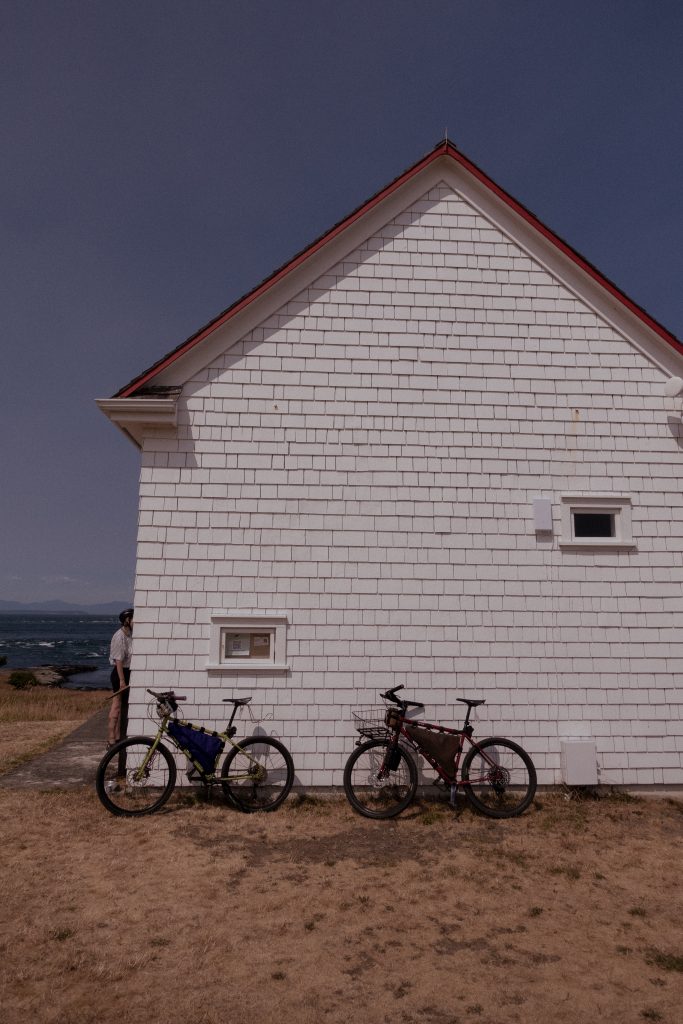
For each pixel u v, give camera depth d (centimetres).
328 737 743
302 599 763
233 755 705
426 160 835
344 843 608
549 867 559
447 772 703
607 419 821
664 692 775
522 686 764
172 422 768
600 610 784
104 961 401
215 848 588
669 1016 359
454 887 517
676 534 806
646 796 753
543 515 791
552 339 830
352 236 832
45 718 1666
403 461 795
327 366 805
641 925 461
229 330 804
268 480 781
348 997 370
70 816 664
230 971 393
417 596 771
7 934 430
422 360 815
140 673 741
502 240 845
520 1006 366
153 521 767
